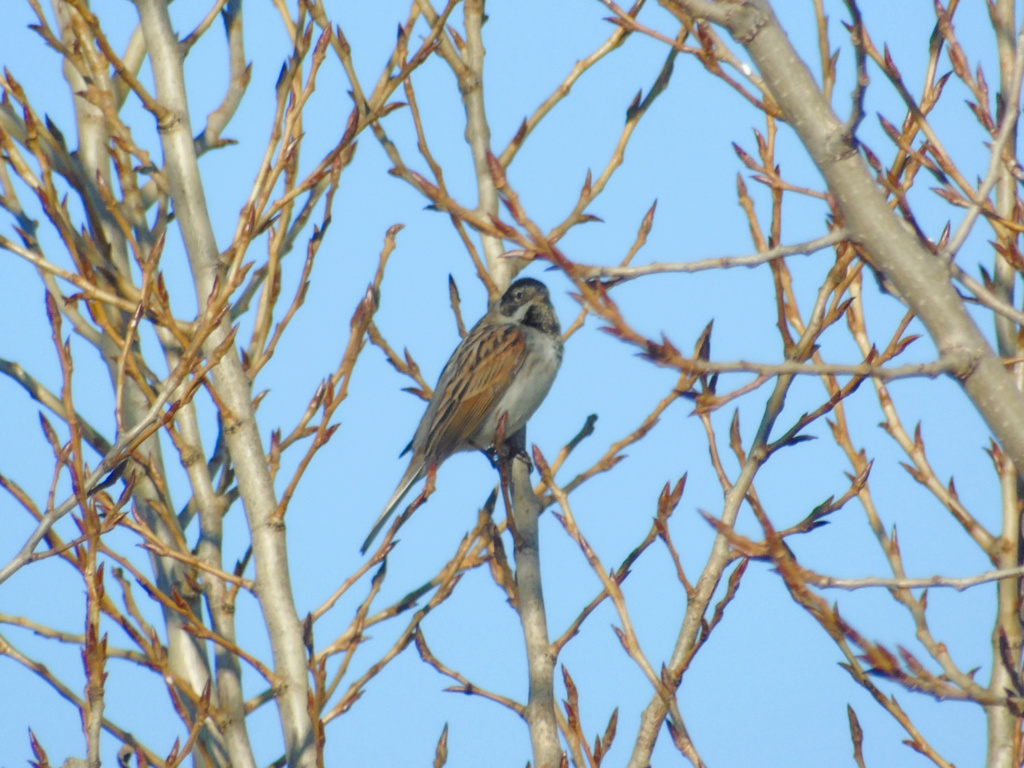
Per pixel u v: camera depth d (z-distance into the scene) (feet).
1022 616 29.25
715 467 29.63
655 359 20.33
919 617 29.19
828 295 29.66
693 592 28.02
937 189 26.61
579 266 20.98
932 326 21.88
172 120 32.68
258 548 30.30
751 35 22.89
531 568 34.01
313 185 31.32
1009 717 28.19
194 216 32.35
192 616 28.50
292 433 31.83
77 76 37.17
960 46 30.25
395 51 33.86
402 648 30.58
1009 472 30.50
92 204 33.09
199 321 30.17
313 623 27.76
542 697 30.58
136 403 33.73
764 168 28.68
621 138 36.78
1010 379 21.42
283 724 29.04
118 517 25.48
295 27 31.60
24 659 28.45
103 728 28.63
